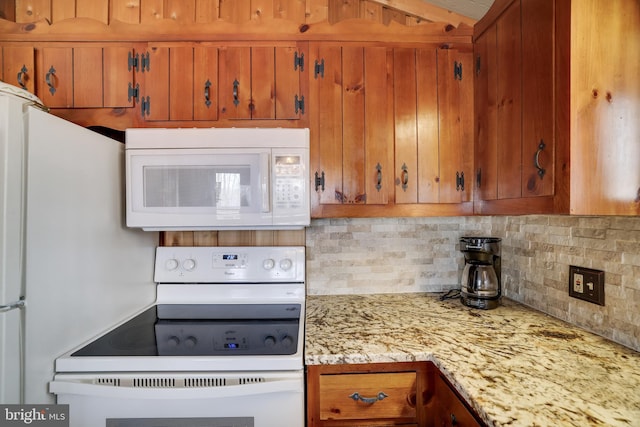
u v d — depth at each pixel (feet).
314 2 4.81
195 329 3.65
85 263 3.18
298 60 4.06
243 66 4.05
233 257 4.71
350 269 5.03
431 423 2.98
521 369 2.55
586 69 2.48
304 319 3.84
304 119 4.06
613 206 2.50
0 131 2.33
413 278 5.03
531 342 3.07
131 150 3.65
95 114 4.02
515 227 4.43
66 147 2.90
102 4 4.69
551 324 3.54
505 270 4.66
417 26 4.09
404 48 4.09
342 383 2.97
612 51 2.50
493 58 3.63
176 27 4.04
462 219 5.07
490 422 1.94
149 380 2.83
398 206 4.09
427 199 4.10
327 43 4.07
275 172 3.69
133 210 3.66
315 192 4.05
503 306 4.25
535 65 2.90
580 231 3.39
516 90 3.21
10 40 3.95
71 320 3.00
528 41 3.00
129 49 4.03
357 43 4.07
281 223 3.70
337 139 4.05
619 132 2.51
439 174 4.11
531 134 2.97
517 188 3.20
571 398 2.15
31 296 2.54
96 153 3.34
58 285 2.82
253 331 3.59
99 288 3.42
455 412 2.58
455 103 4.11
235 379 2.85
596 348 2.90
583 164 2.49
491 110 3.68
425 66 4.10
